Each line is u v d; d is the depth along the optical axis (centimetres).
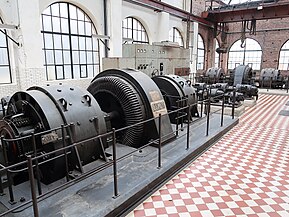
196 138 409
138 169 293
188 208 246
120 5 892
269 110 734
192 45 1361
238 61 1672
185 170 328
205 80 1248
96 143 296
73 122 266
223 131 470
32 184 165
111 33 875
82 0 791
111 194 240
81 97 294
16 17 600
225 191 277
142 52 844
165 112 384
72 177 264
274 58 1519
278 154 380
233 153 385
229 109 641
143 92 360
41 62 659
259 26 1541
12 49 639
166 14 1144
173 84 483
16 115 251
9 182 219
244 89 848
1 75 644
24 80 635
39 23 642
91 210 215
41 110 249
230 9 1311
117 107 372
